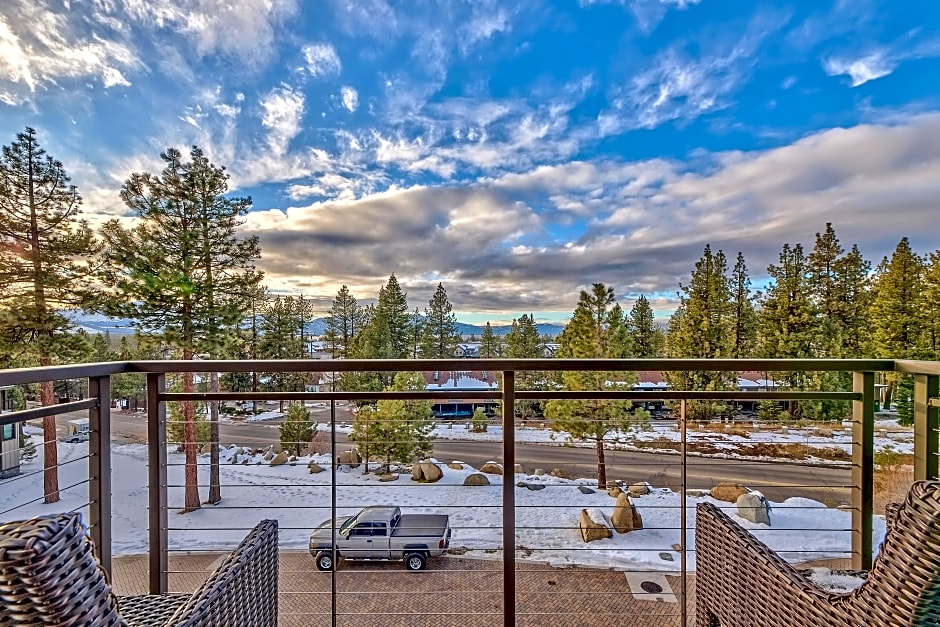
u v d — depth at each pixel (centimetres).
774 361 153
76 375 127
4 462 912
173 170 909
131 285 827
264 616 113
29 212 885
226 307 914
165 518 150
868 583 67
